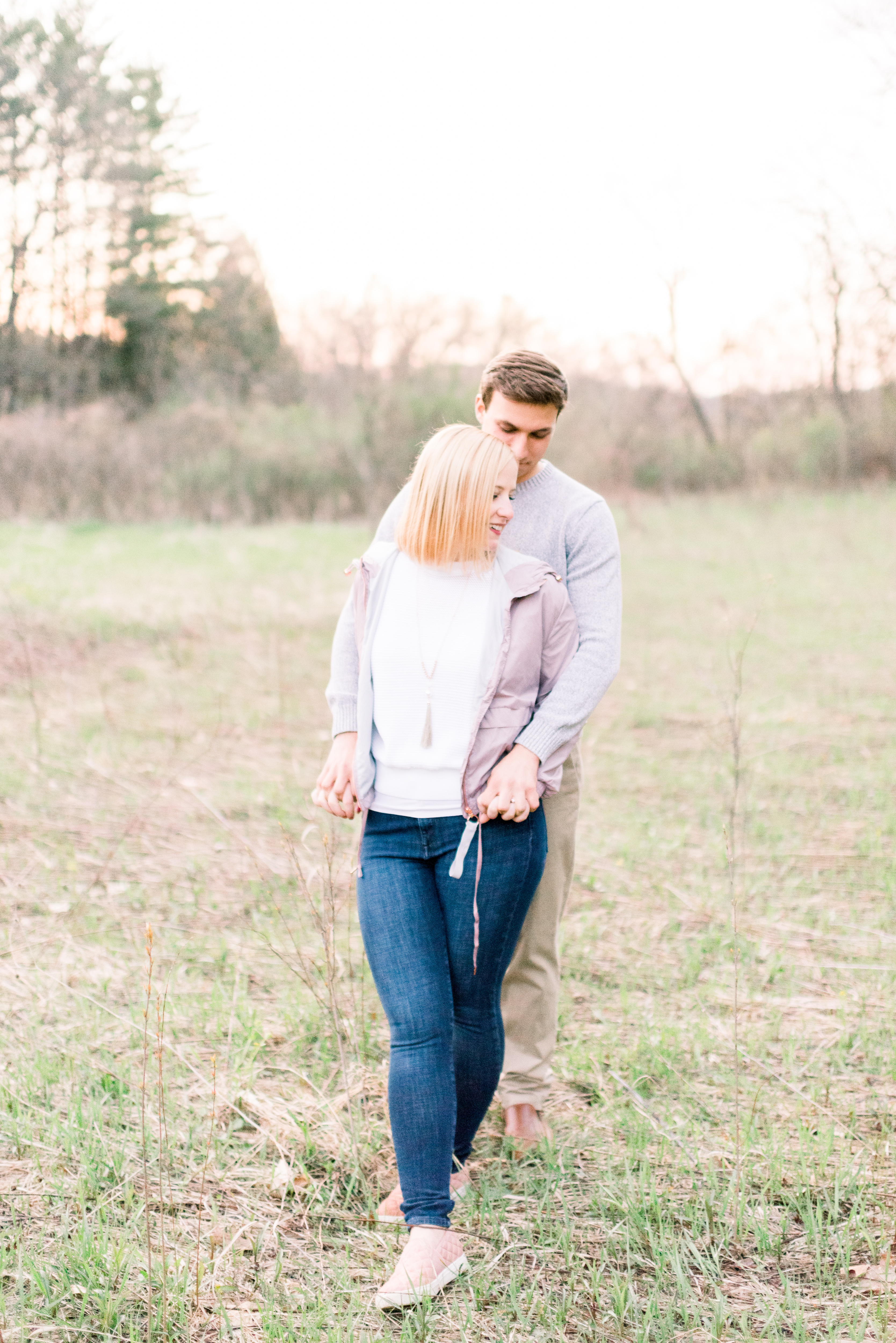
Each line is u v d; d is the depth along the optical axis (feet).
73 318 92.02
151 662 26.14
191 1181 7.75
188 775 18.10
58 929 12.05
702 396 92.12
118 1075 8.89
